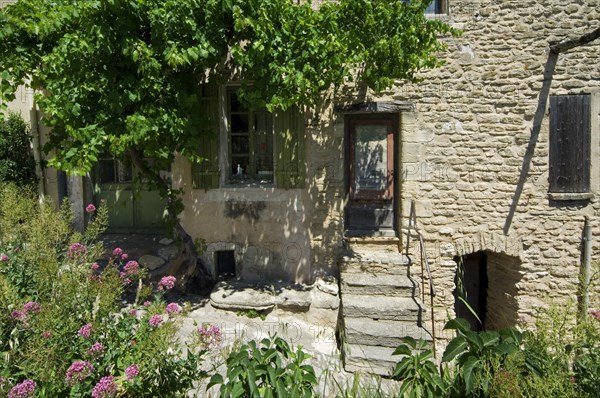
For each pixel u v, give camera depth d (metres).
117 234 6.51
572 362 3.00
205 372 2.68
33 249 3.32
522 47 5.21
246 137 5.63
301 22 4.02
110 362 2.49
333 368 4.01
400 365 3.14
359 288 4.83
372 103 5.25
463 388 2.88
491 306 6.10
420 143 5.36
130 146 4.40
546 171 5.30
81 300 2.66
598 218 5.31
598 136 5.26
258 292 5.04
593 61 5.19
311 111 5.33
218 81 5.02
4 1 5.84
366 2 3.99
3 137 5.89
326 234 5.42
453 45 5.24
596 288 5.19
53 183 6.29
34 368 2.23
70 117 3.90
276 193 5.40
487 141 5.32
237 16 3.75
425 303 5.43
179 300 4.94
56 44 4.16
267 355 2.80
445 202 5.39
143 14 3.82
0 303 2.48
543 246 5.38
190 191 5.43
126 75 4.00
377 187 5.68
